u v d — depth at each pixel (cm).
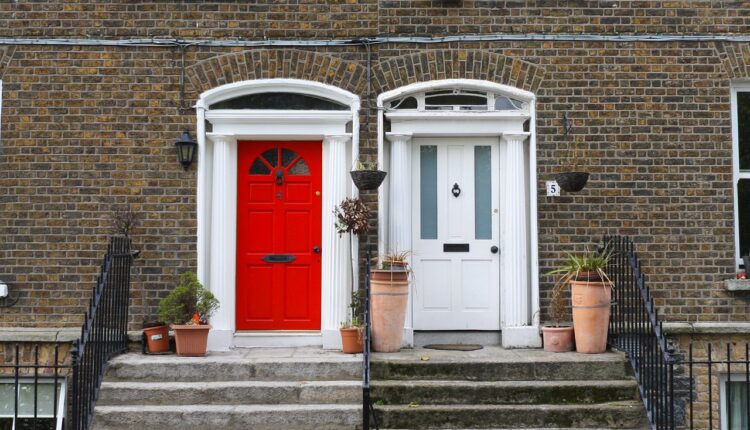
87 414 647
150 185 799
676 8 813
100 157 799
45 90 802
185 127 803
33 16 805
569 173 766
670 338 770
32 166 796
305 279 823
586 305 743
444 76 809
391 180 812
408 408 668
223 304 793
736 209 816
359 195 807
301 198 827
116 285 741
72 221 794
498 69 809
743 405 775
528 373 708
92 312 671
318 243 825
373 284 761
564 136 805
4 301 785
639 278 709
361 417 663
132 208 796
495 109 818
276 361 716
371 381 699
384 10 812
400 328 765
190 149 793
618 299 770
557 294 774
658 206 800
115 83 805
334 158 807
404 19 812
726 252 796
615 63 811
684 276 794
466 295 824
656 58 812
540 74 809
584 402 685
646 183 802
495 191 830
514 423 666
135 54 807
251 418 661
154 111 804
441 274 827
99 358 688
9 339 756
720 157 804
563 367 709
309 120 807
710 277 794
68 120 801
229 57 808
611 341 768
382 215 804
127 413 659
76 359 627
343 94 805
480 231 830
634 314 744
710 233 798
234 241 815
